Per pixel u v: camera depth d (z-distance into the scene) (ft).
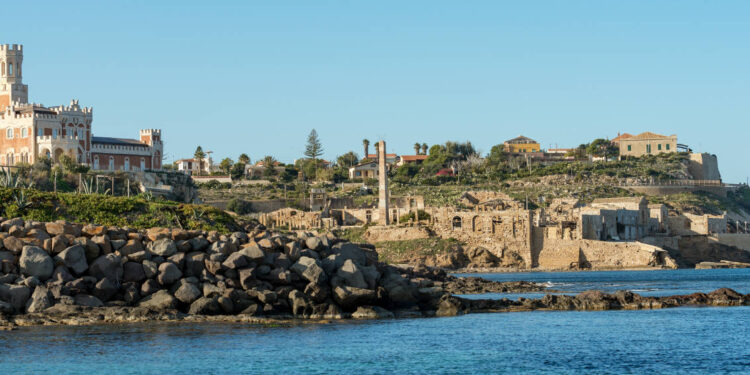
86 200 334.85
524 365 192.03
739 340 224.12
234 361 188.75
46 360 184.85
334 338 215.31
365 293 245.04
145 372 177.99
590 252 649.61
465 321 251.80
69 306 223.30
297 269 242.99
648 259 643.04
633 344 217.77
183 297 232.94
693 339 225.35
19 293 222.07
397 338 219.20
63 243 234.17
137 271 236.02
